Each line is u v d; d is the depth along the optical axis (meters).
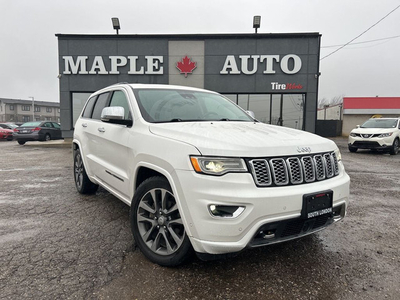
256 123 3.60
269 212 2.21
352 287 2.38
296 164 2.44
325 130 26.67
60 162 9.37
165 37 15.36
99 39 15.45
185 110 3.50
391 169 8.28
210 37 15.27
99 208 4.27
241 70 15.35
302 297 2.24
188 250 2.43
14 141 23.34
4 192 5.21
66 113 15.80
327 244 3.17
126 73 15.60
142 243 2.77
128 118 3.37
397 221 3.91
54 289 2.27
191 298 2.20
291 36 15.05
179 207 2.34
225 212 2.20
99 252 2.89
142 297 2.20
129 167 3.06
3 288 2.27
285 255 2.91
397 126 12.52
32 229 3.46
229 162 2.23
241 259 2.81
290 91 15.34
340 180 2.75
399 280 2.48
